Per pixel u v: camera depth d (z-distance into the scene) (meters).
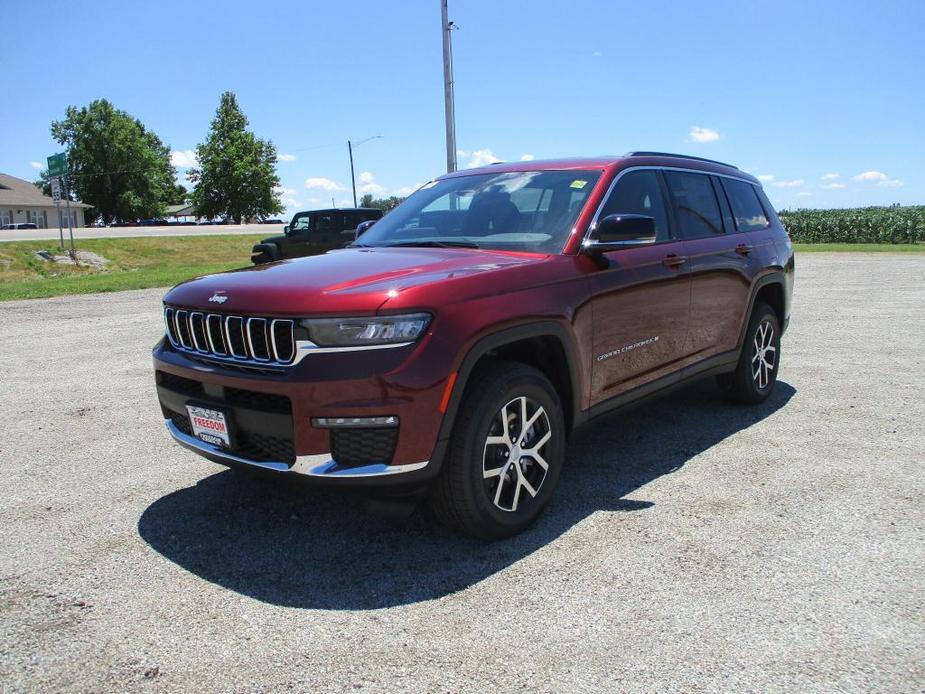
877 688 2.18
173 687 2.25
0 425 5.18
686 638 2.45
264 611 2.69
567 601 2.71
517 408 3.22
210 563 3.07
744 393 5.26
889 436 4.63
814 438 4.62
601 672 2.28
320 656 2.40
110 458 4.44
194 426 3.24
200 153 83.38
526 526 3.30
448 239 3.95
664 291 4.11
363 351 2.74
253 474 3.05
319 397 2.73
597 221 3.77
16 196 72.56
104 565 3.06
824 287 13.98
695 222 4.63
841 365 6.85
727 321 4.82
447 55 19.03
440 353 2.82
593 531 3.31
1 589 2.87
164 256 36.16
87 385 6.39
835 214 46.91
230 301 3.00
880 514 3.43
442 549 3.17
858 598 2.69
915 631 2.47
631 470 4.10
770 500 3.62
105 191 88.75
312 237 19.28
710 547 3.12
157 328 9.70
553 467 3.41
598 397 3.71
